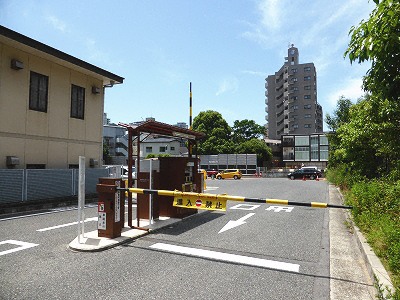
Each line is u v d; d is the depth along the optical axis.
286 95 72.62
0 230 7.38
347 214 9.80
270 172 45.19
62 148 13.38
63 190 12.14
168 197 8.81
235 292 3.93
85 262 5.03
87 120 14.78
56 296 3.75
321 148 57.84
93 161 14.93
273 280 4.36
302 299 3.77
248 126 58.84
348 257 5.50
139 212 8.05
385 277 4.05
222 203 5.82
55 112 13.05
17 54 11.42
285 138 59.97
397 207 6.59
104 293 3.84
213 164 46.28
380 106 5.86
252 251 5.78
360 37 3.29
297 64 71.12
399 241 4.48
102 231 6.42
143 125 7.35
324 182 28.91
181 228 7.74
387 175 10.27
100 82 15.69
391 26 2.95
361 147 12.34
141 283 4.17
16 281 4.21
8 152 11.09
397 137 6.35
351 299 3.78
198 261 5.14
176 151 55.31
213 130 49.72
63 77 13.48
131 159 7.44
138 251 5.69
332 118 21.25
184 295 3.81
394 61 3.07
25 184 10.65
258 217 9.53
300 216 9.83
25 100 11.75
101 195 6.45
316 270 4.81
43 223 8.26
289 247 6.09
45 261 5.07
